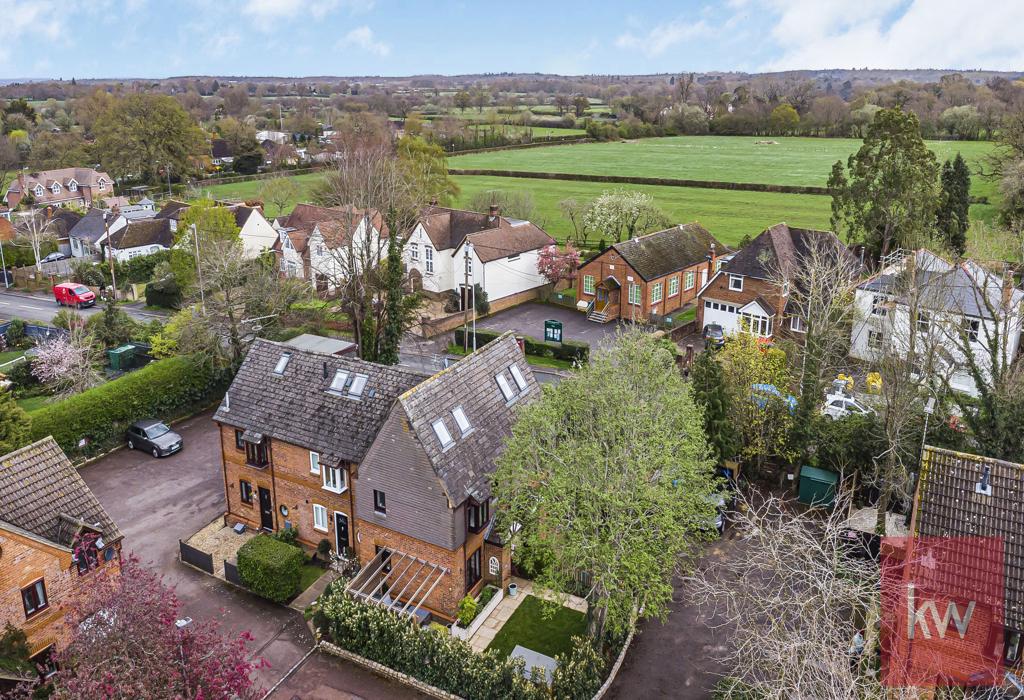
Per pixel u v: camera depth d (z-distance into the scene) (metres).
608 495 25.70
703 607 33.06
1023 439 36.06
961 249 80.06
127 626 21.47
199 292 58.12
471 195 143.00
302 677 29.09
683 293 79.56
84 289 80.44
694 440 30.86
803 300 61.97
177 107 152.62
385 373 35.66
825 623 23.36
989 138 160.50
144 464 45.72
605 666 28.64
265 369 38.84
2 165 145.75
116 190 152.75
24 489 29.25
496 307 79.44
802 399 41.69
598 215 98.19
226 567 34.66
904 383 36.12
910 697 21.08
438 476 30.41
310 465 35.56
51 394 57.81
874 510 39.19
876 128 68.88
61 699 20.59
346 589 30.98
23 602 27.22
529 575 35.09
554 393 31.02
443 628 30.30
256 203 94.94
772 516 40.00
